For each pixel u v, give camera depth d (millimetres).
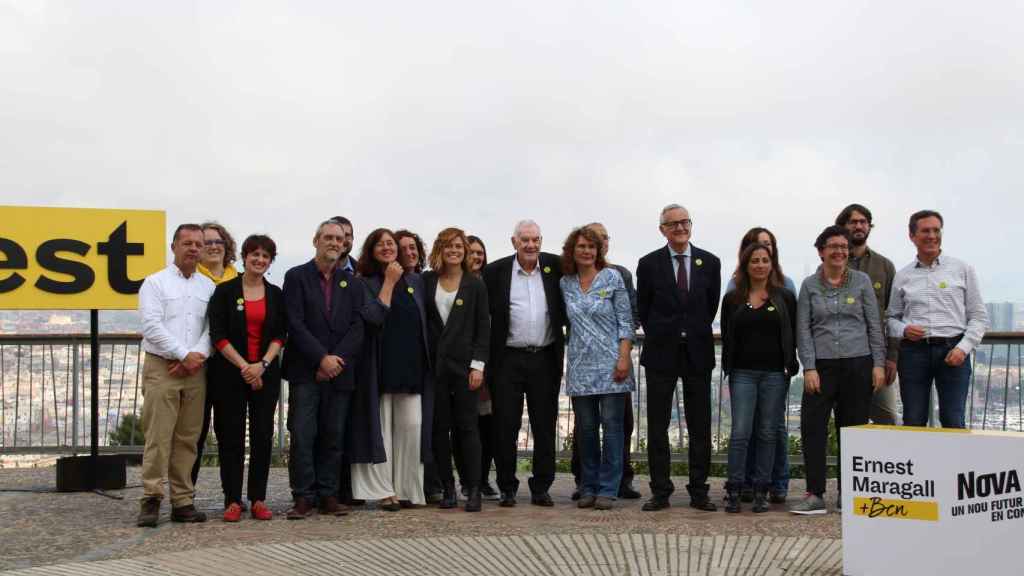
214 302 7191
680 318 7648
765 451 7547
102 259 8961
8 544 6379
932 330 7570
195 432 7191
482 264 8711
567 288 7906
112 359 10602
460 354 7656
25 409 10492
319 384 7438
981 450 4949
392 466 7840
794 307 7652
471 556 5895
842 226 7797
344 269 8242
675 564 5684
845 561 5277
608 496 7723
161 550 6168
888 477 5168
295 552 6008
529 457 10172
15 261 8773
